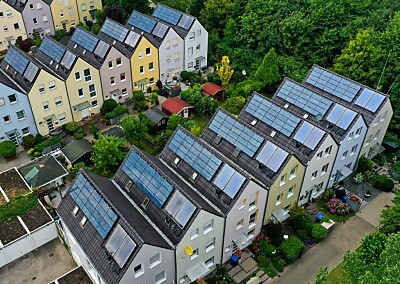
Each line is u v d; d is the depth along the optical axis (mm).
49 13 88500
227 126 48281
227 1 85625
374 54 64188
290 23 71750
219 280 41812
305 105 53906
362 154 56594
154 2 105062
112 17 89188
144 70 71000
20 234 43594
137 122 58656
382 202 52812
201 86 71938
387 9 77375
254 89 70250
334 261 44875
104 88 66312
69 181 53625
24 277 42531
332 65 75750
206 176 41875
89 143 57812
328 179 52500
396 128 62156
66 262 44000
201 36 77188
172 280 38500
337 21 74438
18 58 61031
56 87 59625
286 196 46781
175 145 45781
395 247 30516
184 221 36312
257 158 44656
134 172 42031
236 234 42750
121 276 33031
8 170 51938
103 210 36906
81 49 68750
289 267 44219
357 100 54781
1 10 81250
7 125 57594
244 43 79812
